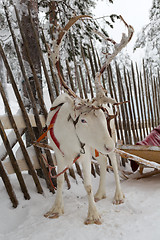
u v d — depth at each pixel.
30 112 3.63
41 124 3.53
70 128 2.35
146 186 3.37
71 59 5.29
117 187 3.10
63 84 2.56
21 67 3.42
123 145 3.62
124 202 2.90
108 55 2.34
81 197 3.39
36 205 3.08
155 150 3.27
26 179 3.60
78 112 2.18
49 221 2.55
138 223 2.28
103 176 3.31
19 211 2.97
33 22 3.73
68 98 2.23
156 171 3.71
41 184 3.62
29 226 2.53
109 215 2.58
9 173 3.32
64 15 5.09
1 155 3.42
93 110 2.12
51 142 2.69
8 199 3.10
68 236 2.18
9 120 3.28
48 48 2.49
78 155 2.49
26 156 3.32
